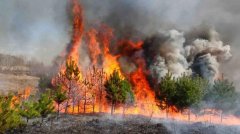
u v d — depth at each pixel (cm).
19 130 3353
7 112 2853
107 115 5322
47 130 3531
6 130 3162
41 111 3606
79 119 4531
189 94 4644
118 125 4016
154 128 3809
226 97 5653
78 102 5972
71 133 3422
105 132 3519
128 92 5719
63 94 4606
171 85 4747
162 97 4831
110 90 5459
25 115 3375
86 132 3500
